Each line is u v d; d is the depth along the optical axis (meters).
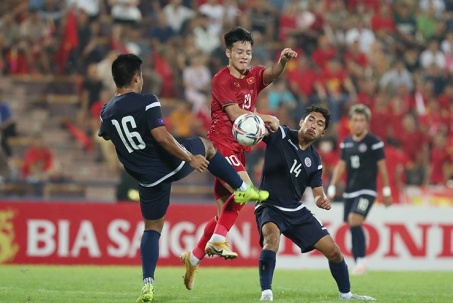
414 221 50.16
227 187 28.80
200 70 68.56
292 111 65.56
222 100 28.73
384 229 49.97
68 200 48.56
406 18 81.50
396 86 72.94
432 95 74.25
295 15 75.19
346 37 76.12
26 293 30.31
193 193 59.22
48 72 67.44
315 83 69.12
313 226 28.02
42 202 47.94
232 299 28.41
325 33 75.19
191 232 48.53
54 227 47.91
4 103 62.75
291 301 27.17
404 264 49.97
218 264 48.59
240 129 27.12
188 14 73.44
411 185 64.69
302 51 73.88
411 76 75.31
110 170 61.66
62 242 47.94
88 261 48.00
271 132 28.17
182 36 71.94
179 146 25.59
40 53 67.56
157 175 26.28
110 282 36.38
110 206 48.28
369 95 70.81
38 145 58.50
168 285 35.06
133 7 71.25
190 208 48.59
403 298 30.52
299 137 28.19
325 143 60.84
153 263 26.64
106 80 64.88
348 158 43.34
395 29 79.31
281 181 28.16
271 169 28.20
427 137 68.62
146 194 26.77
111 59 65.38
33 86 66.69
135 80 26.23
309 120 27.86
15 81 66.69
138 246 48.22
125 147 26.22
